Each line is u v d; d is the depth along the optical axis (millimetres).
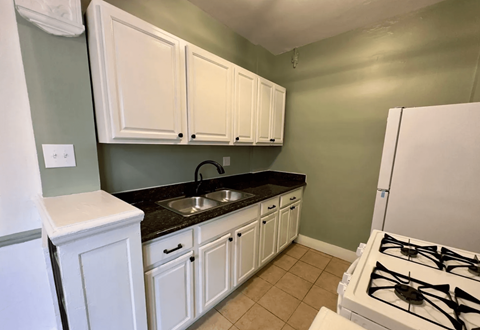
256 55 2305
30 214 1000
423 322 512
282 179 2623
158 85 1196
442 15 1537
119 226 793
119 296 851
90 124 1066
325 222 2330
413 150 1341
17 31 866
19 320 1027
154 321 1065
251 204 1607
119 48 1017
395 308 560
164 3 1448
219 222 1374
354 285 659
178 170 1733
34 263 1034
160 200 1574
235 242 1541
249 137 1955
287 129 2541
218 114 1600
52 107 951
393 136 1405
